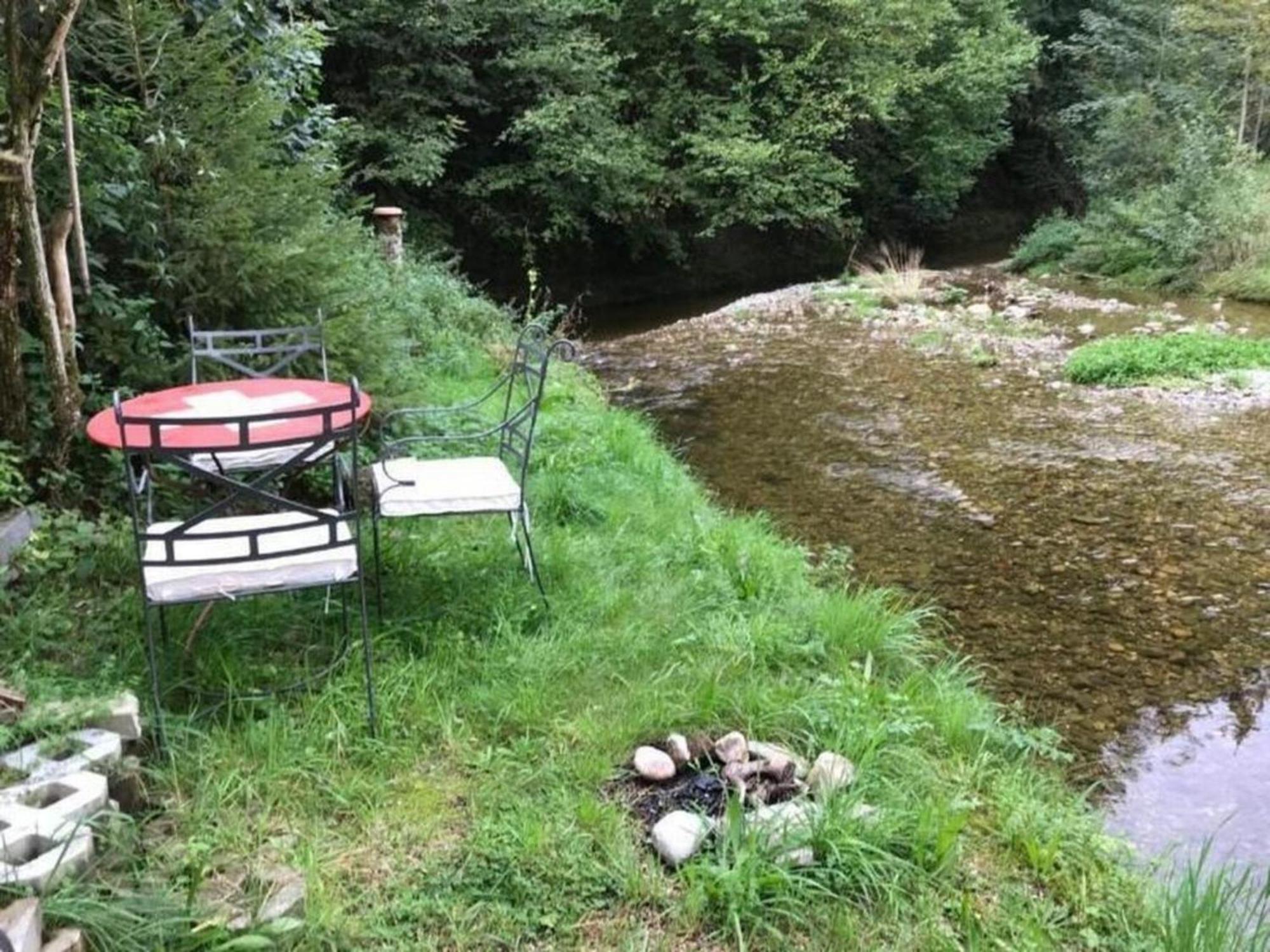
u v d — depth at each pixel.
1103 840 2.58
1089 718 3.43
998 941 2.11
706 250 16.25
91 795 2.05
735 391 8.47
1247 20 14.27
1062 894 2.32
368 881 2.15
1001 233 20.73
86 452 3.73
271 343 4.36
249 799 2.34
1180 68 15.84
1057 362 9.11
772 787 2.50
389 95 11.88
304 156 5.19
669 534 4.31
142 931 1.84
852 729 2.79
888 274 14.12
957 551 4.89
